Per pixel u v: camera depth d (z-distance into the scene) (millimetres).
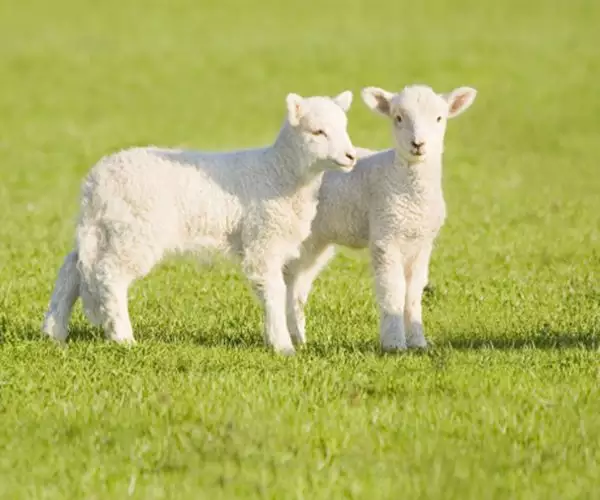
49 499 12508
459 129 54156
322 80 66375
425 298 23344
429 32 81812
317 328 20812
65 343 18688
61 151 49656
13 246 29078
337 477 13008
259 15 91000
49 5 94000
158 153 18594
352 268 26688
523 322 20969
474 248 28891
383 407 15211
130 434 14352
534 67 69062
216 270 25438
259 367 17250
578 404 15273
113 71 69875
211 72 69625
